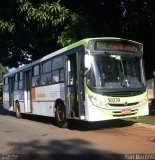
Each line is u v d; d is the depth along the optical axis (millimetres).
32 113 20781
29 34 20172
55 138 13242
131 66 14898
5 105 28422
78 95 14656
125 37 21062
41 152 10602
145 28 20938
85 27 18250
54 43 21453
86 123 17359
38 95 19672
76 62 14930
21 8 18031
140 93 14812
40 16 17844
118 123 16672
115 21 20219
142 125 15242
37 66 19953
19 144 12234
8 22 19938
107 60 14445
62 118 16391
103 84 14164
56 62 17094
